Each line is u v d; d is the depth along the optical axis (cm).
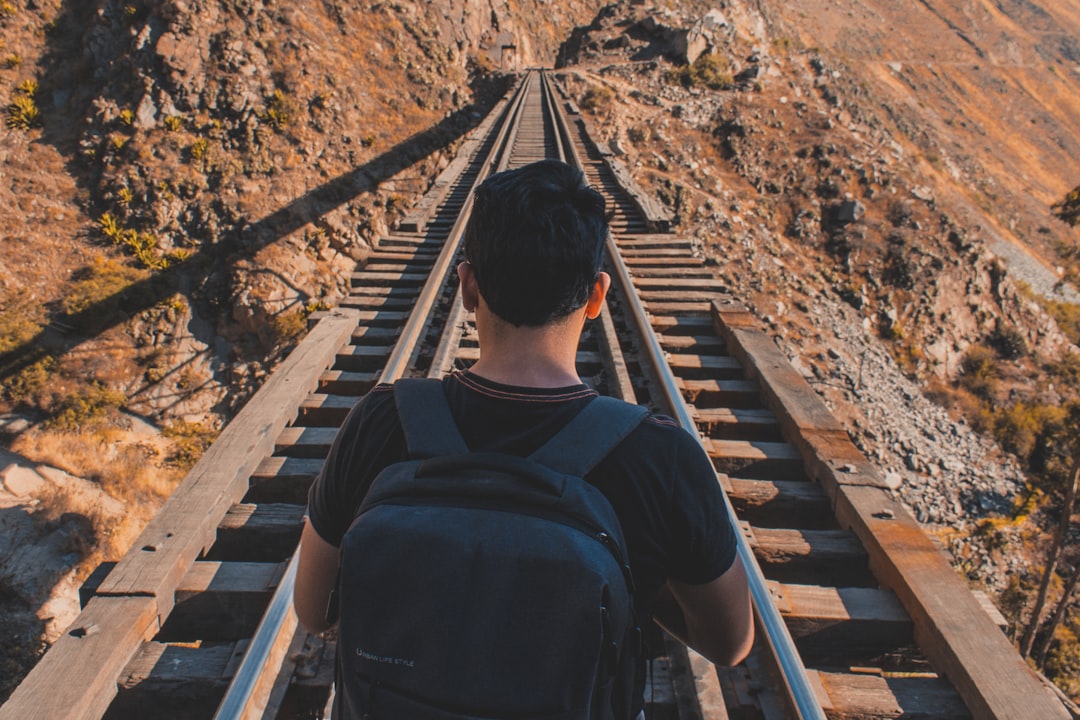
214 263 2814
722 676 271
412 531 93
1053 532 2519
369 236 3177
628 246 952
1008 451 2870
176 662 276
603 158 1775
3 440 2142
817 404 455
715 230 3344
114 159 2914
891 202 3750
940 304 3475
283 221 2969
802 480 421
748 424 465
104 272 2645
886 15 16438
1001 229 7281
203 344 2683
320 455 441
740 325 592
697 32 4438
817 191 3775
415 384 117
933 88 13388
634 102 3978
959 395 3225
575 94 3838
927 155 7888
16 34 3209
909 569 311
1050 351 3647
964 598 292
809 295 3312
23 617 1391
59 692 246
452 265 780
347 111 3469
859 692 270
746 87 4278
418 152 3553
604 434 102
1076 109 13950
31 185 2839
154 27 3111
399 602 92
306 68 3416
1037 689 249
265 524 361
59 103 3117
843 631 308
